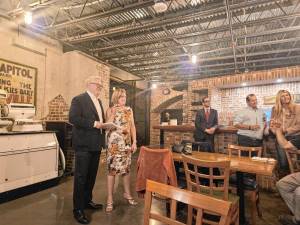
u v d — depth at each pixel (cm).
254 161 246
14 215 274
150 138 978
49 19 461
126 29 442
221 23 468
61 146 461
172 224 107
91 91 277
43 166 380
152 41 506
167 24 434
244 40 545
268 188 362
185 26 466
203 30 461
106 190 369
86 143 257
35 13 420
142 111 999
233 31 488
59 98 523
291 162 262
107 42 564
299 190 227
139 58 671
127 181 311
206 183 253
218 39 498
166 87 996
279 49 580
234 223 210
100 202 317
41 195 345
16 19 418
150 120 1019
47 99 494
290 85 627
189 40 556
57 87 519
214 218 205
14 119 362
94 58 586
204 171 255
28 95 451
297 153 255
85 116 259
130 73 860
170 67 796
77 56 524
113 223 254
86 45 570
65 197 337
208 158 262
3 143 321
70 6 405
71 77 525
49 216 272
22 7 385
